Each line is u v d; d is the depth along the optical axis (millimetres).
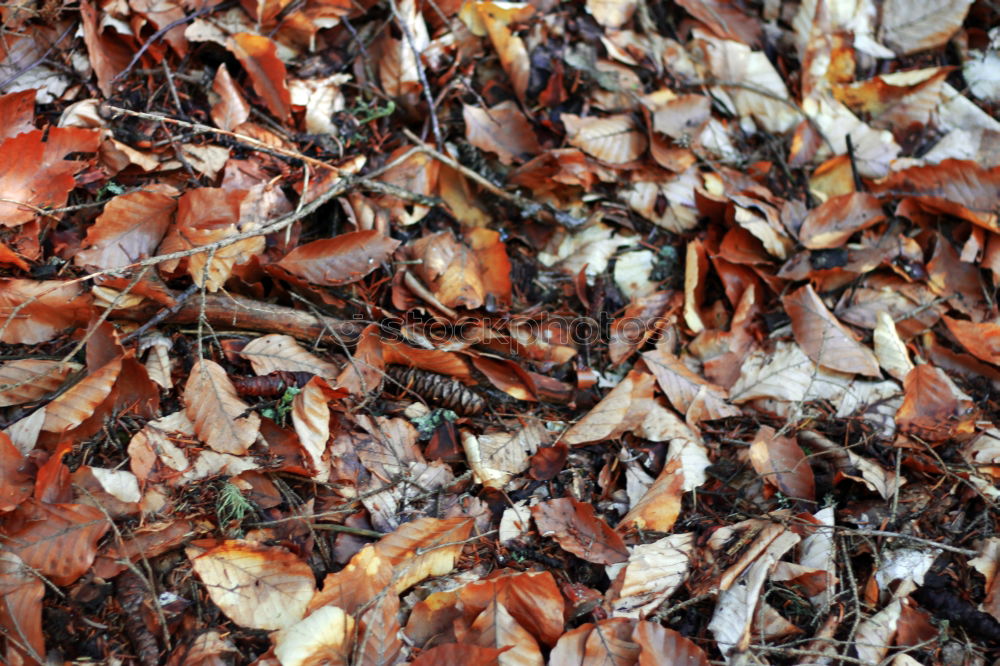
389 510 1123
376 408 1171
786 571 1114
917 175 1284
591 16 1330
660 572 1111
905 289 1264
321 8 1266
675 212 1295
